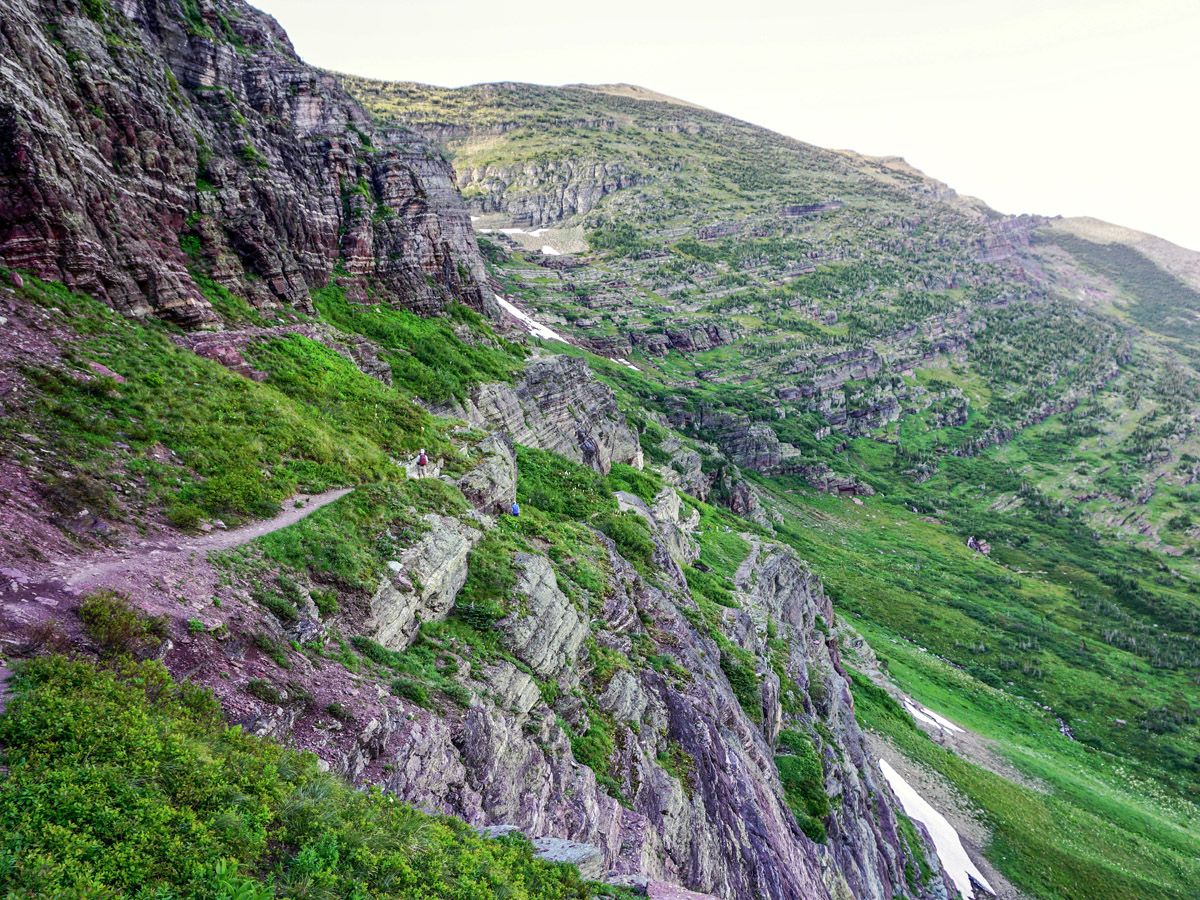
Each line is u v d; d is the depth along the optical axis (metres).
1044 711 147.88
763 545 108.31
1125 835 94.75
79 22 41.97
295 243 63.38
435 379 63.44
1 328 27.41
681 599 57.41
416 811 19.05
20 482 20.73
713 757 40.41
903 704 115.00
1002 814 87.75
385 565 27.78
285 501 29.02
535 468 67.62
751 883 37.09
